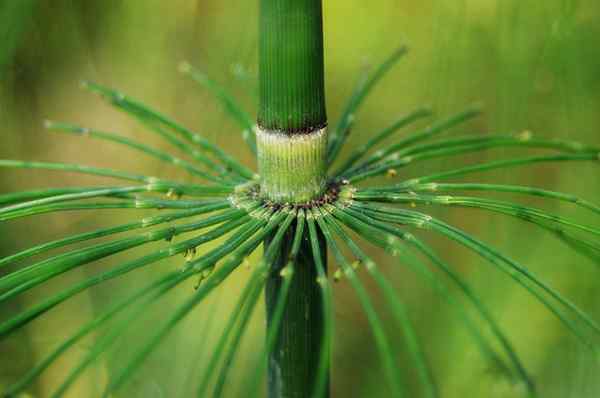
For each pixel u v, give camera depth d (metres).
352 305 0.56
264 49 0.32
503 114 0.46
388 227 0.31
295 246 0.31
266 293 0.33
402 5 0.51
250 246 0.31
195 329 0.51
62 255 0.30
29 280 0.30
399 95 0.53
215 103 0.53
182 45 0.53
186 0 0.51
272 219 0.32
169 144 0.56
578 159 0.33
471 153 0.50
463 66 0.47
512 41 0.45
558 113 0.46
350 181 0.33
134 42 0.52
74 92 0.53
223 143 0.54
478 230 0.52
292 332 0.33
